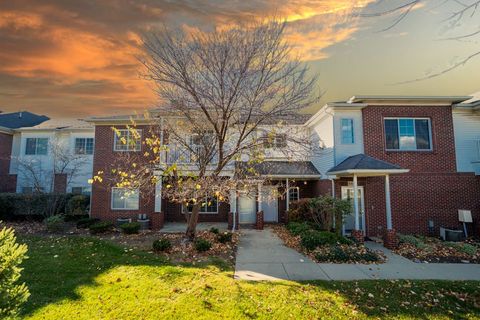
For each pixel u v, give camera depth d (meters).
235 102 8.70
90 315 4.57
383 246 10.38
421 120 12.99
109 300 5.09
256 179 10.57
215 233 11.77
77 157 18.17
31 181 18.41
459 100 12.68
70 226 13.43
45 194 15.63
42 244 9.42
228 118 8.79
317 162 15.16
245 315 4.64
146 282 5.95
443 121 12.86
